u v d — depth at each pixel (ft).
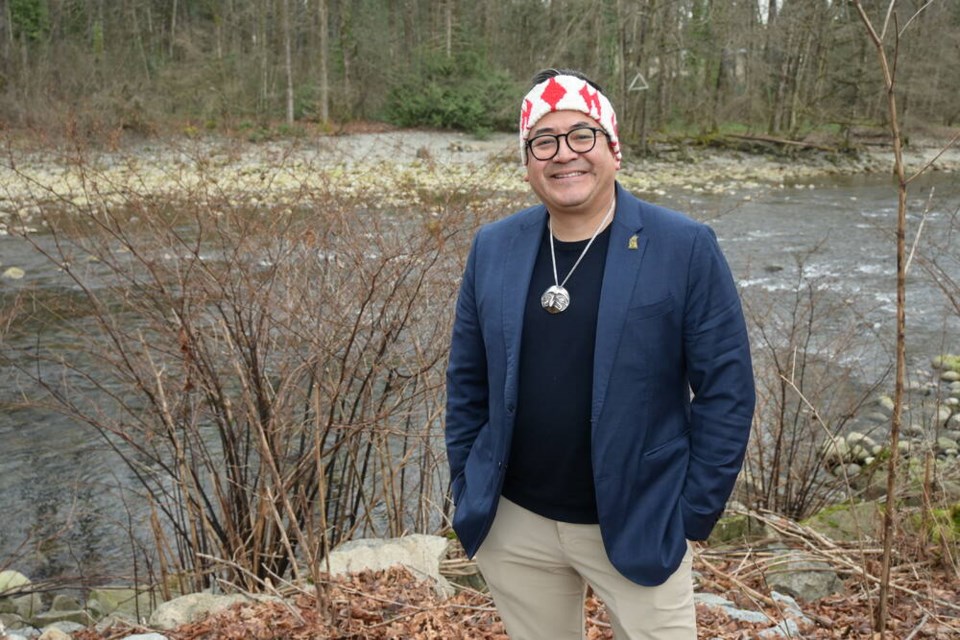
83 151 19.95
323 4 115.14
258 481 16.43
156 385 16.87
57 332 28.86
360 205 18.45
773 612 12.75
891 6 7.12
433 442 19.01
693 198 73.82
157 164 22.90
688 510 6.90
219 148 23.09
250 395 15.57
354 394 18.63
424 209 17.69
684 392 7.18
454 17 131.54
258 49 121.60
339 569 14.08
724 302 6.83
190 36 126.62
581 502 7.22
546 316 7.14
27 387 25.22
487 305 7.44
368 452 17.06
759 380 21.24
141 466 18.12
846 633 11.93
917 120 112.47
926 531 14.34
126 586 17.52
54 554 19.02
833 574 14.23
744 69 123.13
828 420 21.11
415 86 116.06
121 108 43.16
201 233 15.57
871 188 82.64
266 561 15.83
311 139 31.32
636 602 7.09
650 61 116.26
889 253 49.26
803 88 123.03
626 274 6.91
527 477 7.38
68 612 15.72
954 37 83.76
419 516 17.72
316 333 15.52
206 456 16.56
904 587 13.10
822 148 107.34
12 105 61.31
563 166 6.97
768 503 19.10
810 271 44.55
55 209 18.72
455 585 13.79
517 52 134.82
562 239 7.29
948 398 28.30
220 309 15.48
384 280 15.42
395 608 12.50
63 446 23.15
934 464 16.55
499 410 7.35
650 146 105.09
